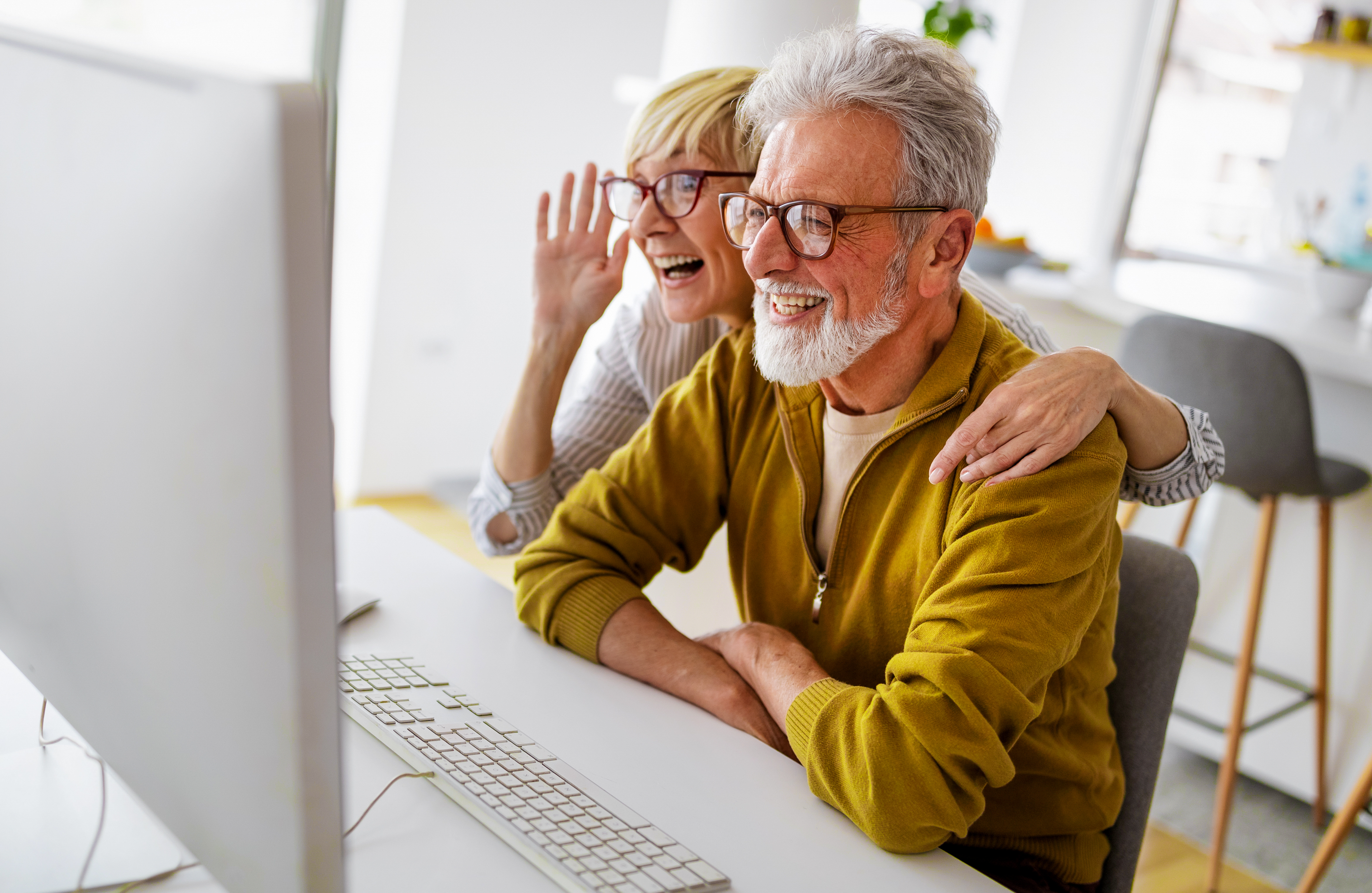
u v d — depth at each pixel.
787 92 1.14
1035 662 0.97
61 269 0.58
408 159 3.57
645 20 3.83
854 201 1.11
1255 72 4.11
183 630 0.54
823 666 1.26
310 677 0.50
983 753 0.93
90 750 0.89
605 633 1.21
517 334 3.96
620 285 1.55
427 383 3.85
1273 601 2.68
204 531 0.51
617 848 0.83
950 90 1.11
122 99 0.51
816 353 1.16
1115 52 4.28
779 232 1.13
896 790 0.91
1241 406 2.29
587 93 3.80
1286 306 3.15
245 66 0.48
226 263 0.46
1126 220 4.34
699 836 0.89
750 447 1.35
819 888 0.84
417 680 1.06
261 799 0.53
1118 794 1.22
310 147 0.44
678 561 1.41
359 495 3.83
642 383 1.69
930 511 1.15
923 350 1.20
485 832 0.85
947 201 1.13
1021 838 1.14
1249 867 2.37
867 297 1.13
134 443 0.54
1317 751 2.51
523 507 1.57
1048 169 4.42
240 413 0.47
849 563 1.23
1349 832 2.12
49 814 0.80
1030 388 1.07
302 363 0.45
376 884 0.76
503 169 3.74
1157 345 2.41
